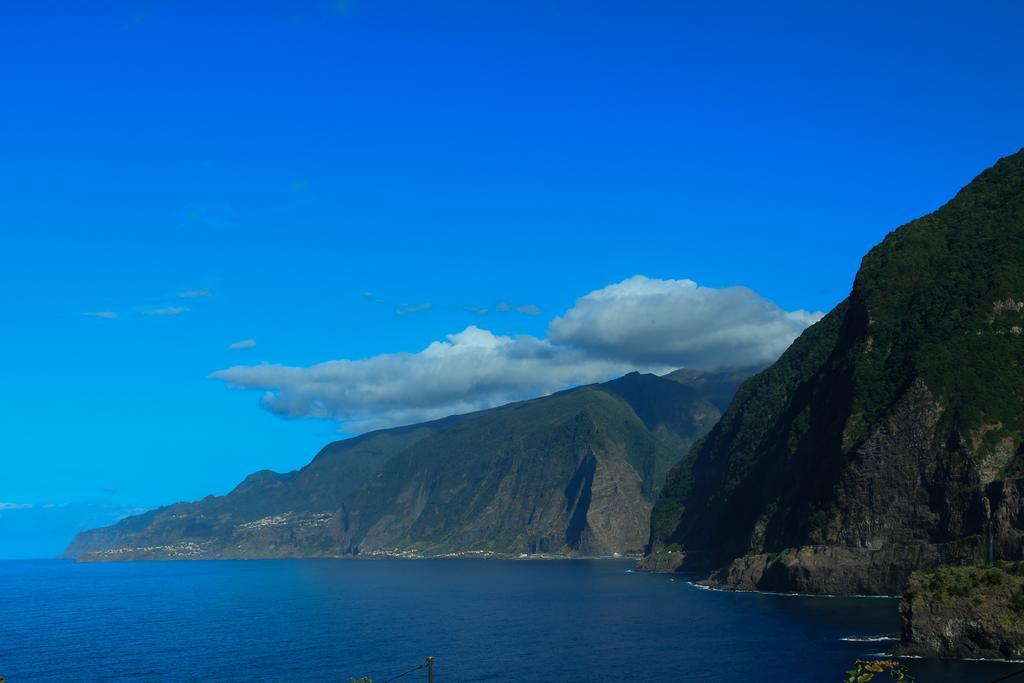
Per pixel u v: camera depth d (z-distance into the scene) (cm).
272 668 13762
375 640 16688
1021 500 17988
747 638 14838
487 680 12150
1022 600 11794
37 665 15150
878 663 5309
